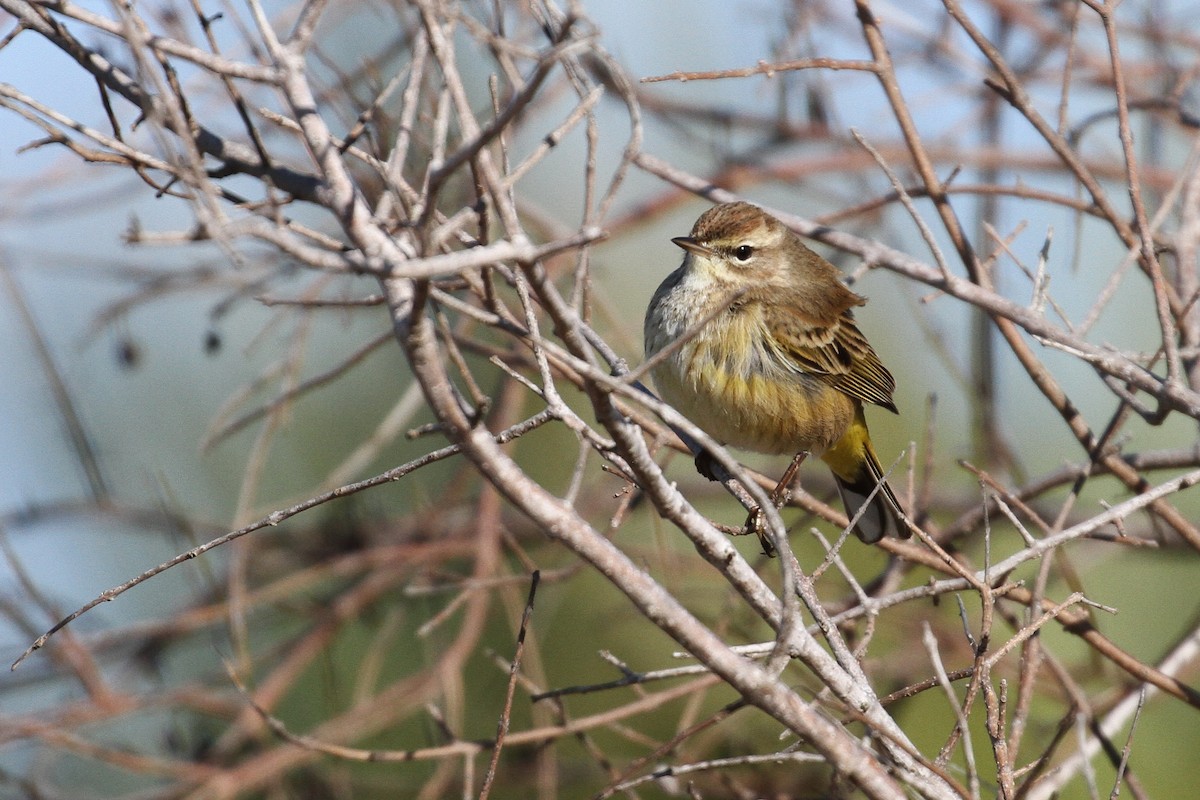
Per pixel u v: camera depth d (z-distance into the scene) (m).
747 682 5.84
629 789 9.12
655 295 10.96
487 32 5.13
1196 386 9.40
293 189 6.72
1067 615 8.88
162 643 13.42
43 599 11.18
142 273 12.33
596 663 14.18
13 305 13.71
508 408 12.77
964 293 8.96
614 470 6.72
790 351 10.62
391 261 4.99
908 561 10.30
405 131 5.86
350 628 14.73
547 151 5.23
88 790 13.99
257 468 11.66
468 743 8.70
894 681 12.05
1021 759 11.42
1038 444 16.12
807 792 11.25
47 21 6.59
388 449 15.88
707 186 10.41
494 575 11.70
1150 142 13.08
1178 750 12.80
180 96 6.15
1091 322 8.73
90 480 13.33
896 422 16.55
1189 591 14.68
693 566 12.80
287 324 15.98
